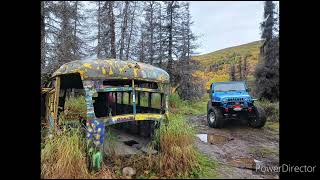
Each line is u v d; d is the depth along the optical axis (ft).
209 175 14.80
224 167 16.37
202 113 43.27
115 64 16.48
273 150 20.38
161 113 18.56
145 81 18.21
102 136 14.78
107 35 49.83
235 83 32.32
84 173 13.62
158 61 58.08
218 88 31.83
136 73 16.93
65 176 13.34
